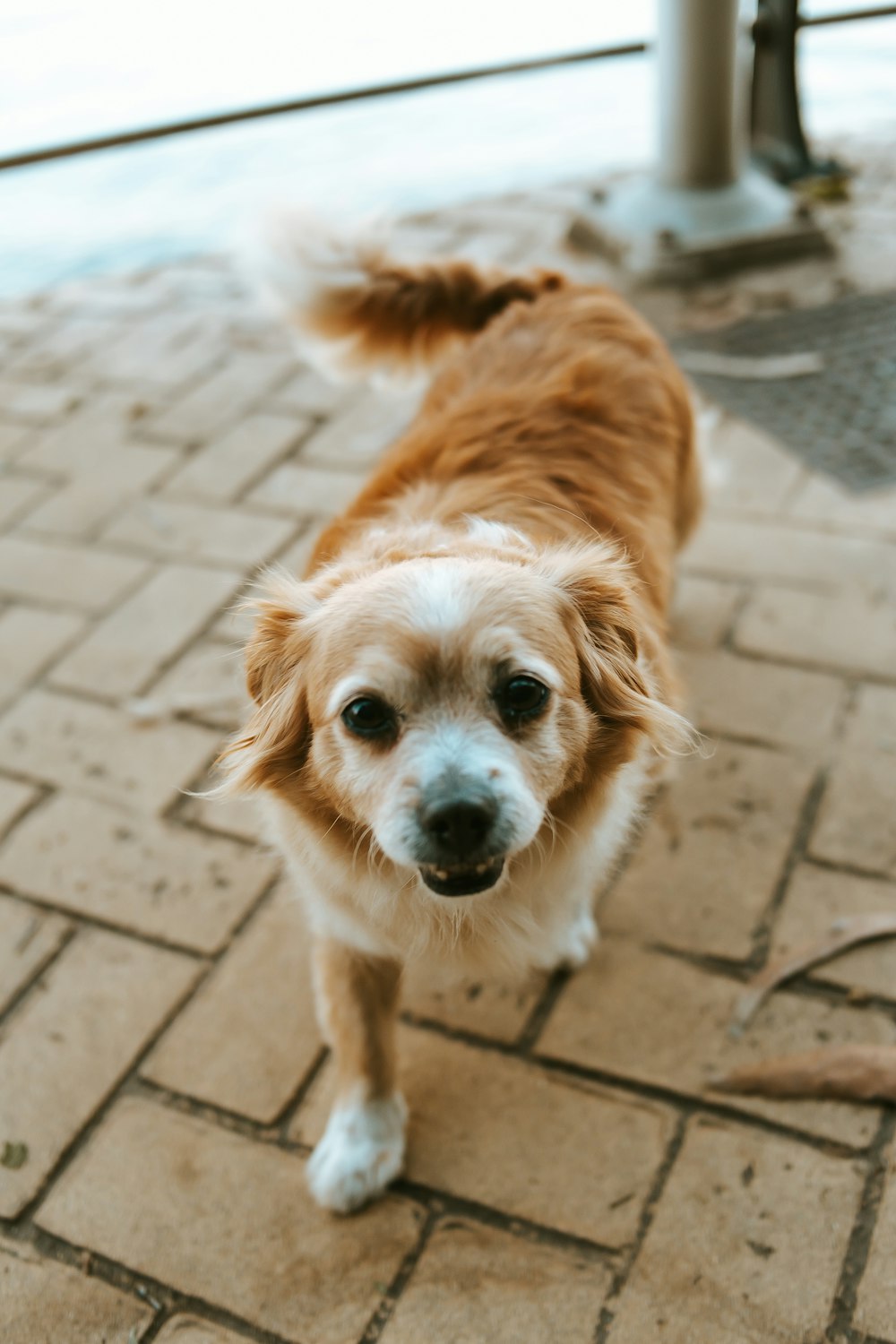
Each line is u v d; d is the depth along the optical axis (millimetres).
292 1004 980
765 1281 802
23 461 1622
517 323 1114
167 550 1443
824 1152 859
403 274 1220
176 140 2666
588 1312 799
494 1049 942
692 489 1175
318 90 2807
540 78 2836
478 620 717
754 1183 848
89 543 1468
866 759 1104
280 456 1579
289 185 2363
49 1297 834
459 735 708
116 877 1086
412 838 692
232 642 1309
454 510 904
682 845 1058
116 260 2156
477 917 824
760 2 2010
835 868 1024
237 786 781
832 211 1990
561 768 750
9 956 1035
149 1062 955
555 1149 880
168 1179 887
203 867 1087
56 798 1160
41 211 2393
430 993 985
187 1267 841
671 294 1821
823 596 1266
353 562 821
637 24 3078
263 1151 898
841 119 2352
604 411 1013
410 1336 798
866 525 1342
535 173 2295
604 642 799
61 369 1830
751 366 1609
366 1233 848
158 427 1661
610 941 1000
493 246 2006
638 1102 899
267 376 1756
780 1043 920
